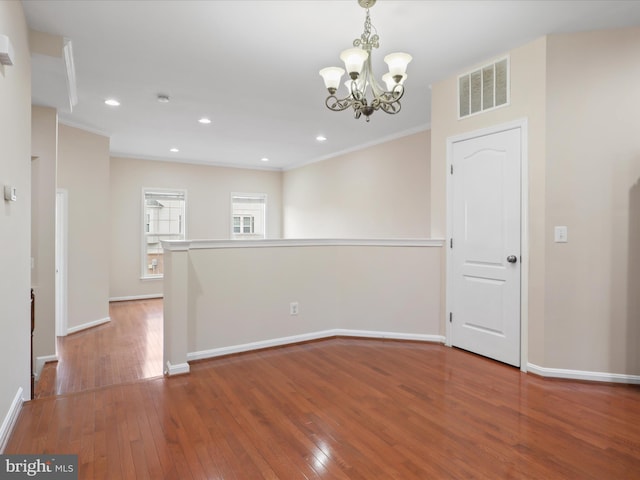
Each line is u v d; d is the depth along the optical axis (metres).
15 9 2.27
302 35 2.91
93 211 5.52
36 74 3.19
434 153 3.89
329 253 4.12
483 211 3.41
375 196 6.24
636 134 2.78
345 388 2.82
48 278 4.12
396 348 3.75
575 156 2.89
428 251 3.89
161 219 7.67
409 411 2.45
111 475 1.80
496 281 3.32
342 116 4.91
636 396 2.66
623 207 2.81
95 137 5.54
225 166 8.27
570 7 2.55
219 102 4.39
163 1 2.47
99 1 2.46
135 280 7.38
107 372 3.86
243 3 2.49
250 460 1.93
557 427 2.25
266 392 2.75
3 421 2.05
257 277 3.71
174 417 2.37
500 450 2.02
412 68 3.50
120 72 3.56
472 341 3.56
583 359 2.92
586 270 2.89
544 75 2.94
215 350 3.48
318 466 1.88
